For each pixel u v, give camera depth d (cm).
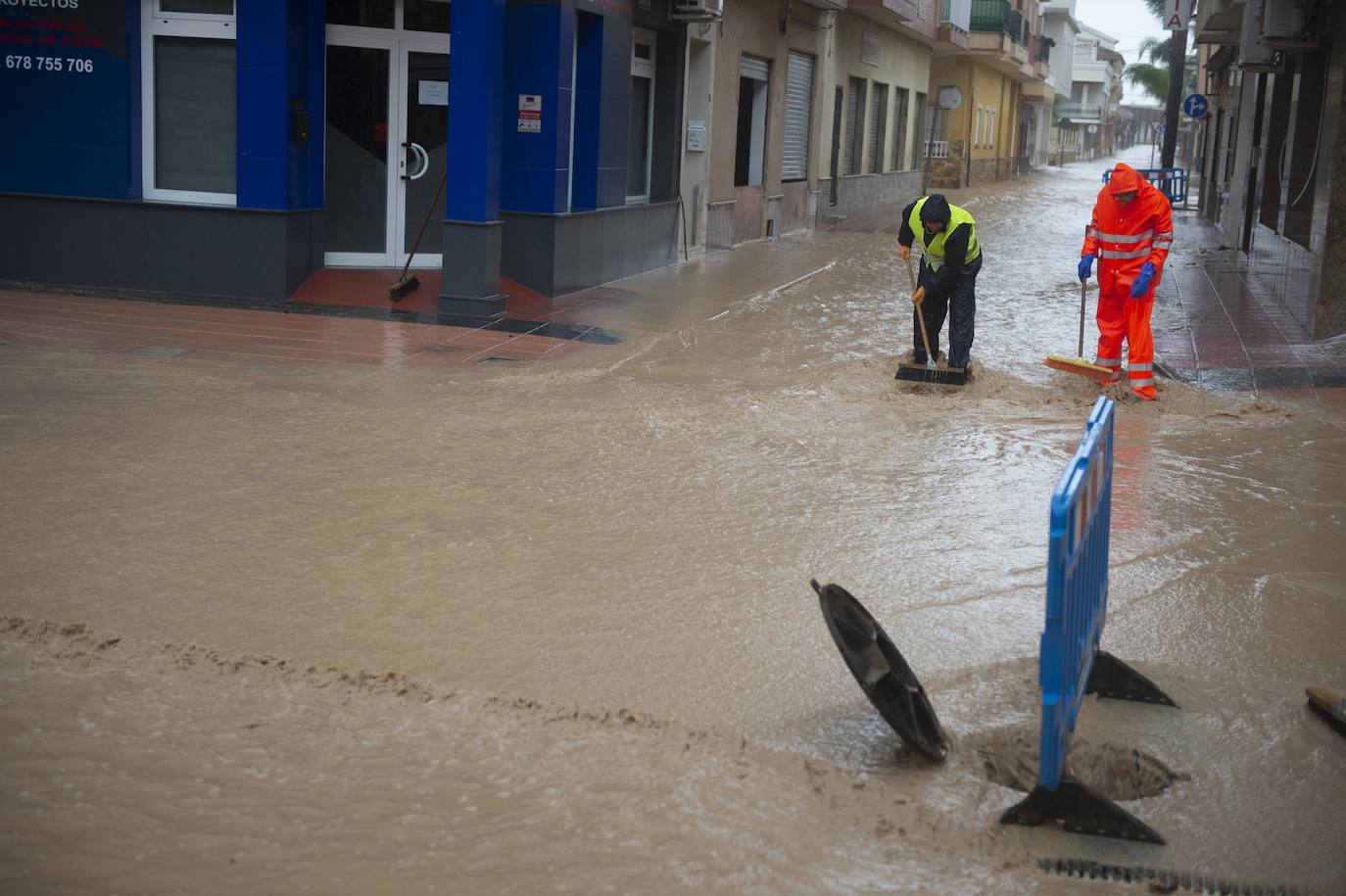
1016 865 328
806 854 329
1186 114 3319
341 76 1344
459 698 413
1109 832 342
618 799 353
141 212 1284
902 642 480
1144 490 709
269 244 1271
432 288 1328
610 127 1499
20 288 1280
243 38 1241
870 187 3084
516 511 631
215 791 352
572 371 1002
